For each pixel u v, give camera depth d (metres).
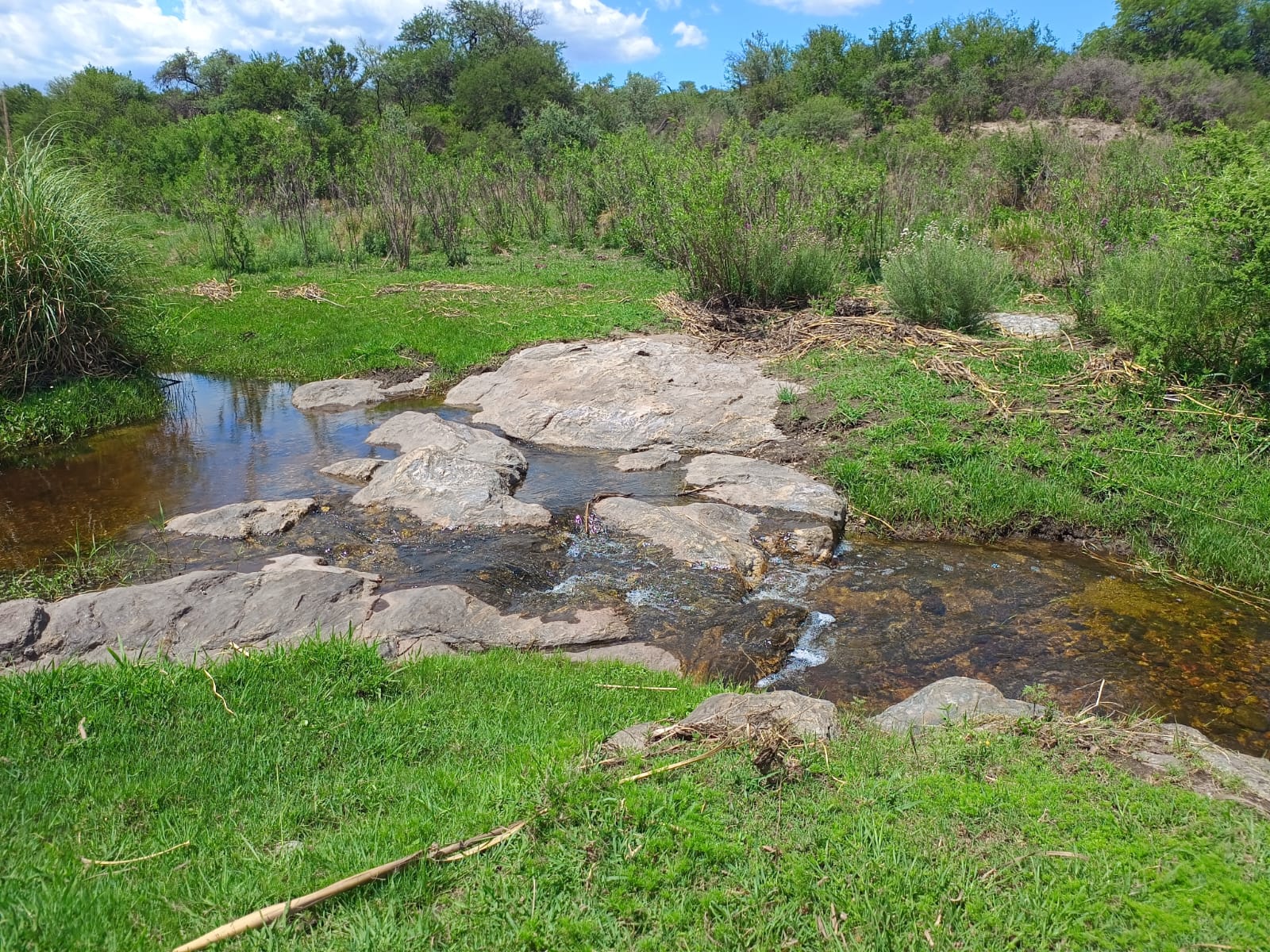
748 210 13.30
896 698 5.21
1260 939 2.77
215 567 6.74
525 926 2.91
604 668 5.23
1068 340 10.53
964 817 3.37
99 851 3.37
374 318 14.09
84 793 3.74
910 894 3.01
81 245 10.74
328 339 13.24
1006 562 7.05
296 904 2.99
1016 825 3.31
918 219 16.27
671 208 14.02
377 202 20.17
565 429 9.87
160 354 12.08
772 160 15.18
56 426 9.95
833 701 5.17
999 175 19.08
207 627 5.44
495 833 3.35
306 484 8.47
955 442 8.41
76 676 4.50
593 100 41.12
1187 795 3.44
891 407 9.26
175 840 3.44
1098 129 29.36
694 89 45.72
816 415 9.42
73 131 27.55
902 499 7.86
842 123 32.97
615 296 14.94
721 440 9.33
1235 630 5.99
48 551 7.12
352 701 4.57
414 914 3.01
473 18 50.47
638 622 6.04
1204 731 4.86
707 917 2.97
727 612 6.18
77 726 4.18
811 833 3.30
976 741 3.89
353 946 2.85
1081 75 31.94
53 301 10.40
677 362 10.84
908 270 11.73
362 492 8.07
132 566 6.79
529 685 4.89
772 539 7.25
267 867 3.25
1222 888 2.97
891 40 37.12
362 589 6.10
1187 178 9.23
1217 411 8.12
